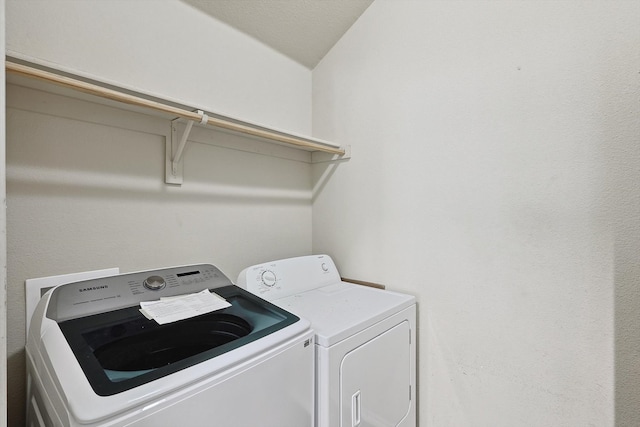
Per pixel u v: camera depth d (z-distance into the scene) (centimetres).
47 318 88
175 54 145
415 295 164
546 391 126
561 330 123
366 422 120
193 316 98
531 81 129
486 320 141
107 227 124
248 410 79
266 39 184
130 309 99
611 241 112
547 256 126
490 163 140
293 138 172
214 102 160
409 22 166
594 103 115
